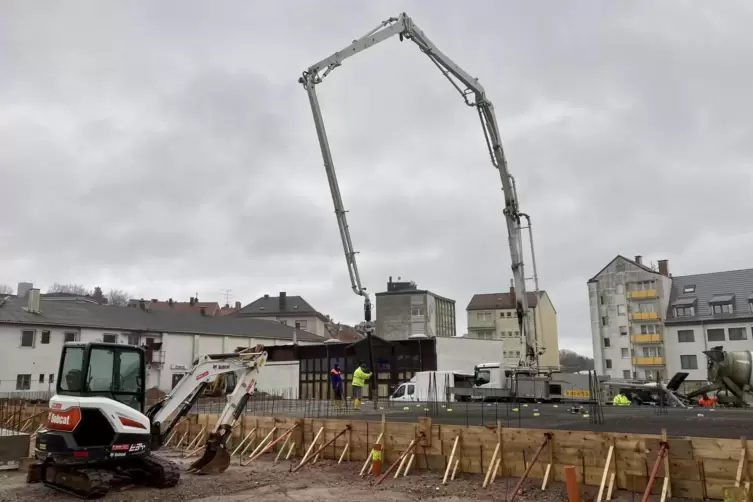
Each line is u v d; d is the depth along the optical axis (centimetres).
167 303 8731
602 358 6366
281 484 1225
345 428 1466
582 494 1053
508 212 2722
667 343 5969
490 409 2281
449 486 1155
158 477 1208
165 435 1321
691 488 984
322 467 1390
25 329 4050
